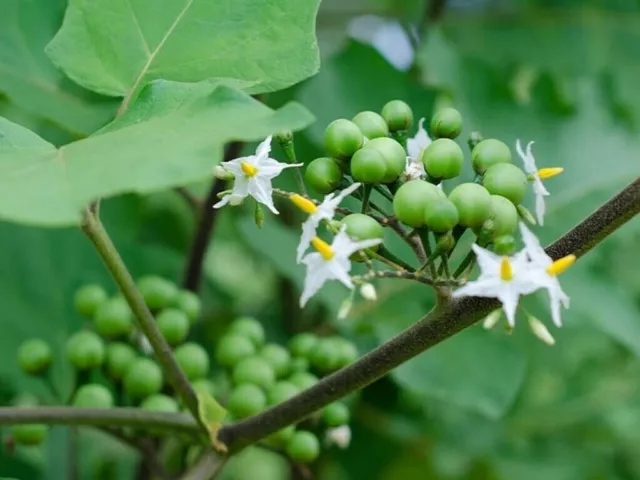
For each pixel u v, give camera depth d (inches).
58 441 32.6
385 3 39.2
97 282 33.0
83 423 25.4
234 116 20.5
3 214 19.3
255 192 23.4
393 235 33.2
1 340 31.7
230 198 23.4
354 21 40.6
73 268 32.9
